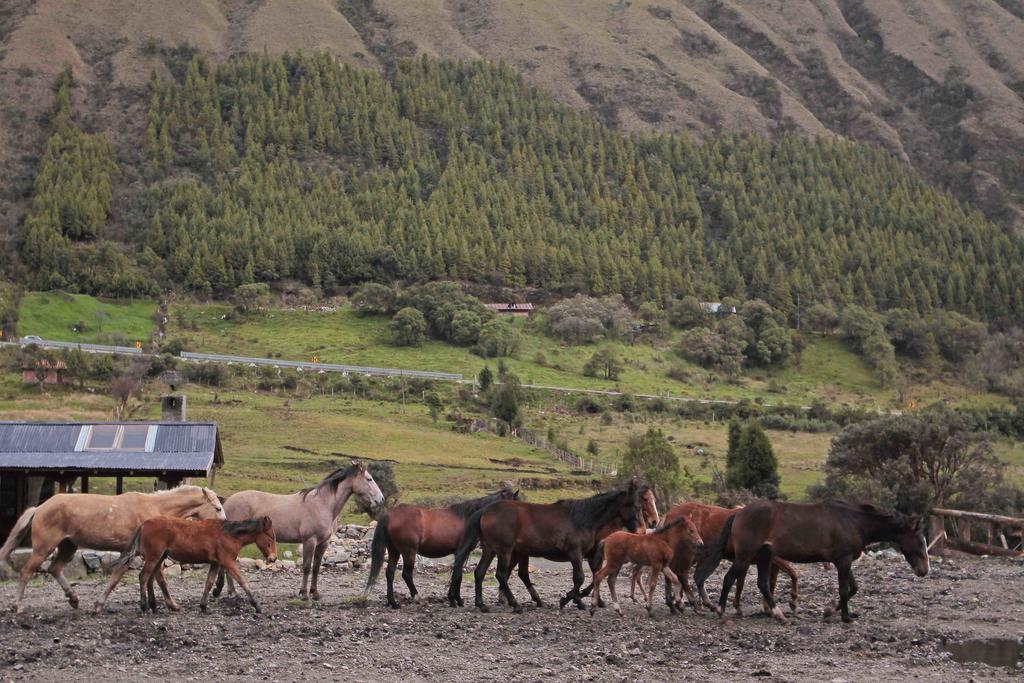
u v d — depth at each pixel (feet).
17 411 299.99
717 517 78.23
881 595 86.94
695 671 55.16
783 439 368.89
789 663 57.36
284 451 257.75
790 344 630.33
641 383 528.63
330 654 57.62
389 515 76.33
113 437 108.37
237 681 51.55
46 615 68.13
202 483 193.26
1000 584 94.68
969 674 55.42
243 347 552.00
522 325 627.05
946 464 185.06
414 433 314.76
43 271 654.94
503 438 326.65
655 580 72.18
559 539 73.51
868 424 193.26
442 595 83.76
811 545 70.59
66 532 70.23
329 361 526.98
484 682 52.26
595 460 287.07
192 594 80.48
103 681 51.13
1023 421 391.65
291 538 78.18
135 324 586.86
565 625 67.62
